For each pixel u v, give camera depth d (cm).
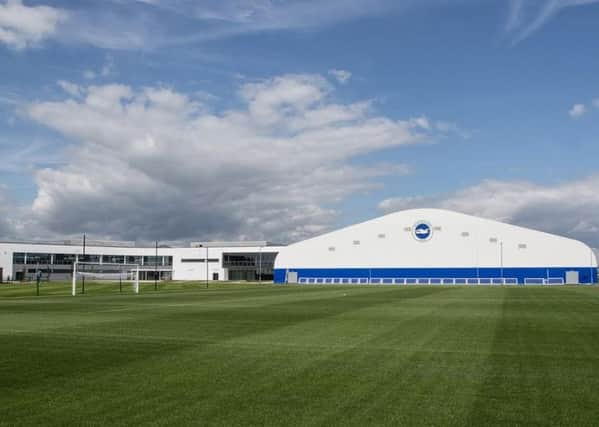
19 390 1212
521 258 10969
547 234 10900
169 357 1630
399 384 1261
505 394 1167
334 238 12162
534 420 982
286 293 6294
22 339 2050
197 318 2933
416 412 1030
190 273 16088
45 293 6725
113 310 3594
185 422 969
